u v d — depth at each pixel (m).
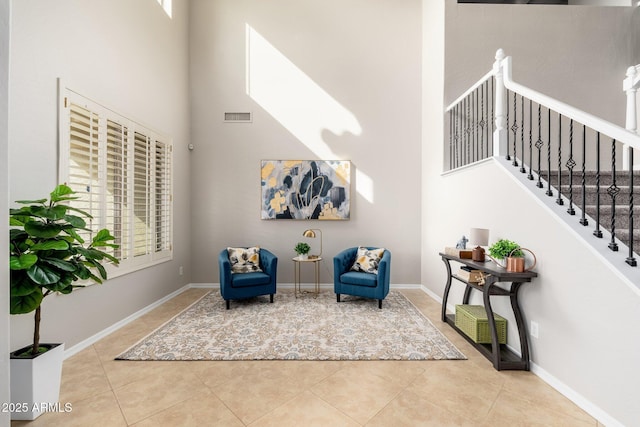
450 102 3.97
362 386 2.08
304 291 4.58
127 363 2.39
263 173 4.77
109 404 1.87
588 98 3.99
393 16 4.85
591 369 1.79
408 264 4.82
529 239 2.31
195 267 4.81
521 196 2.39
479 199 3.02
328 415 1.78
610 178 2.67
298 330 3.05
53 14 2.34
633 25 4.03
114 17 3.06
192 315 3.48
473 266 2.59
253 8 4.83
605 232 1.88
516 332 2.45
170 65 4.20
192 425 1.69
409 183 4.83
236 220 4.82
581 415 1.78
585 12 4.01
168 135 4.14
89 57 2.72
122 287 3.17
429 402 1.90
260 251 4.37
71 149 2.51
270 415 1.78
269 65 4.83
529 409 1.83
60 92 2.39
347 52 4.85
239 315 3.49
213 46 4.82
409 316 3.47
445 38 3.98
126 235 3.23
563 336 1.99
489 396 1.96
